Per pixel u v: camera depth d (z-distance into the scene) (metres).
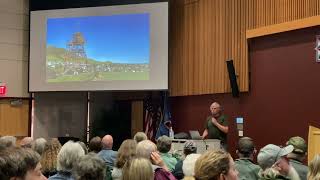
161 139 4.84
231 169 2.12
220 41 8.03
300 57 6.68
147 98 9.54
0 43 9.97
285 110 6.88
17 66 10.06
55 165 4.26
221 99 8.05
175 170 4.33
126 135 10.02
